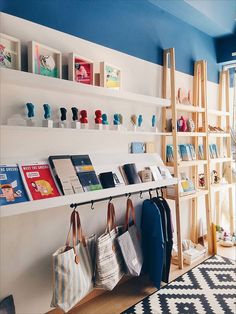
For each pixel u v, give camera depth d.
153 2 2.70
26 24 1.82
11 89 1.78
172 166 2.81
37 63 1.82
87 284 1.93
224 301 2.21
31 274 1.91
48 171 1.89
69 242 2.10
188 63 3.21
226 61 3.64
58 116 2.03
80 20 2.13
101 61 2.29
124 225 2.36
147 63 2.71
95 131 2.04
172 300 2.24
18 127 1.61
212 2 2.68
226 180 3.67
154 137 2.82
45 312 1.99
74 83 1.87
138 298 2.27
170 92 2.90
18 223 1.84
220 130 3.52
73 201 1.82
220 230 3.59
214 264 2.86
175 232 3.08
